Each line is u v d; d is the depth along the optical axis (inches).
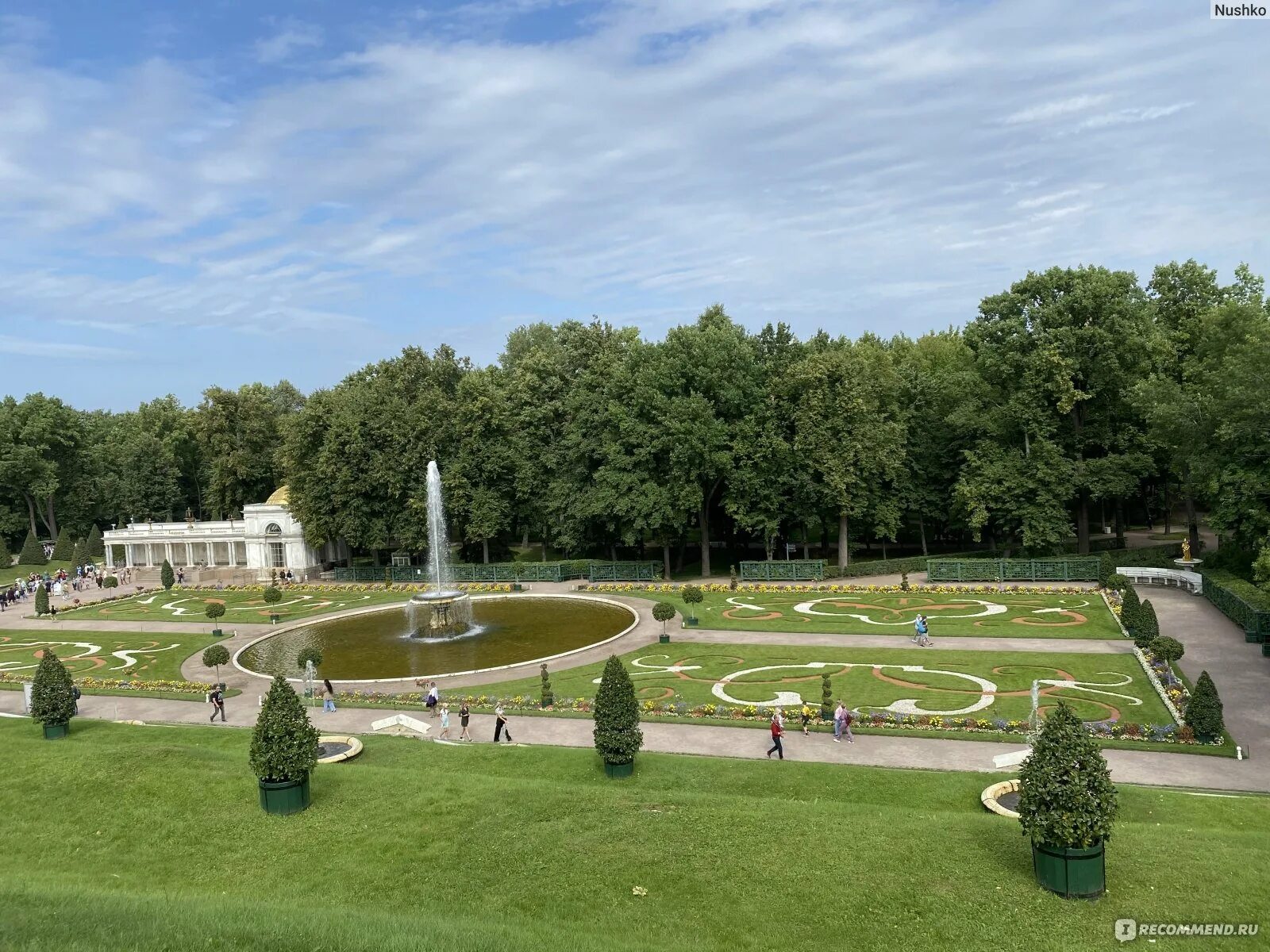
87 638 2719.0
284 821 1021.8
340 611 2999.5
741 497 3208.7
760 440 3110.2
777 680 1802.4
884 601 2645.2
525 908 815.1
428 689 1870.1
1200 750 1288.1
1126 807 1061.8
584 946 713.6
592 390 3567.9
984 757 1315.2
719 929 767.1
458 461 3683.6
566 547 3646.7
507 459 3666.3
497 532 3666.3
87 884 874.8
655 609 2249.0
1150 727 1371.8
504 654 2199.8
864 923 764.0
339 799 1085.1
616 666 1245.1
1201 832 932.6
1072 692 1620.3
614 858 903.7
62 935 699.4
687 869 877.2
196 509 5944.9
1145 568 2746.1
